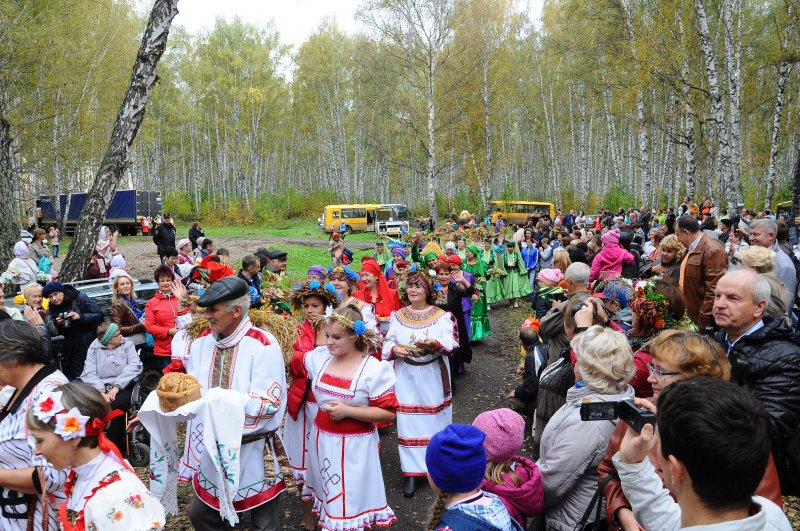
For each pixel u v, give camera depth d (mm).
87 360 5707
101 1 35250
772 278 3930
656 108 34188
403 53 32938
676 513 2092
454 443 2348
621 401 2199
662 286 3756
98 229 10039
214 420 3373
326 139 57094
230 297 3598
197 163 58031
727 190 18016
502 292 14609
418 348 5492
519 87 46438
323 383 4059
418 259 12461
